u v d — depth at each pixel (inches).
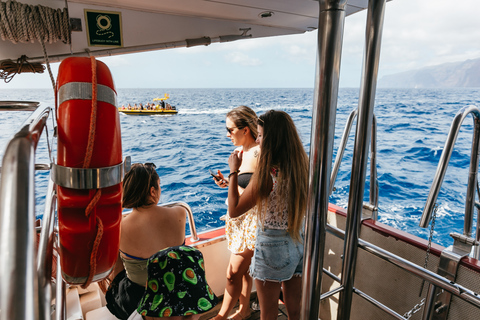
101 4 79.4
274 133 63.9
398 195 382.0
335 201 321.4
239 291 85.9
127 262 66.0
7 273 12.5
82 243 25.1
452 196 376.2
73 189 24.8
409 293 70.5
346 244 46.8
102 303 87.8
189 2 79.9
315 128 32.3
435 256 64.7
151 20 86.6
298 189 63.6
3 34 68.2
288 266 66.4
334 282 89.1
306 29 109.0
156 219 68.1
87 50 81.4
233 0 79.7
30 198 14.8
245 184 83.4
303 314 38.4
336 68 30.2
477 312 56.9
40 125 22.9
